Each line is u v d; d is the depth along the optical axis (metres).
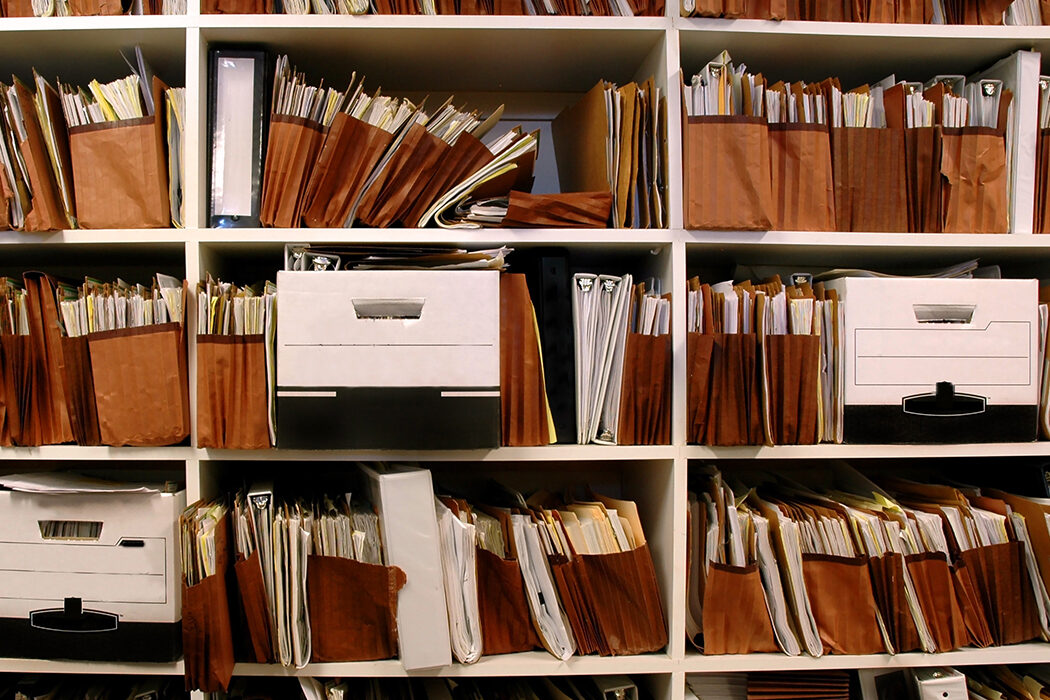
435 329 1.02
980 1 1.17
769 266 1.42
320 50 1.17
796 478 1.48
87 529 1.12
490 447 1.02
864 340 1.12
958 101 1.16
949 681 1.10
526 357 1.10
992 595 1.14
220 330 1.03
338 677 1.07
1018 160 1.15
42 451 1.06
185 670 0.98
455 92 1.41
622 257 1.29
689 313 1.11
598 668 1.08
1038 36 1.15
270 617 1.03
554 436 1.10
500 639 1.11
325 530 1.05
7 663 1.05
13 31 1.07
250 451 1.06
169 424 1.03
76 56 1.17
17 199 1.05
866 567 1.09
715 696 1.18
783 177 1.13
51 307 1.07
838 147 1.13
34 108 1.05
